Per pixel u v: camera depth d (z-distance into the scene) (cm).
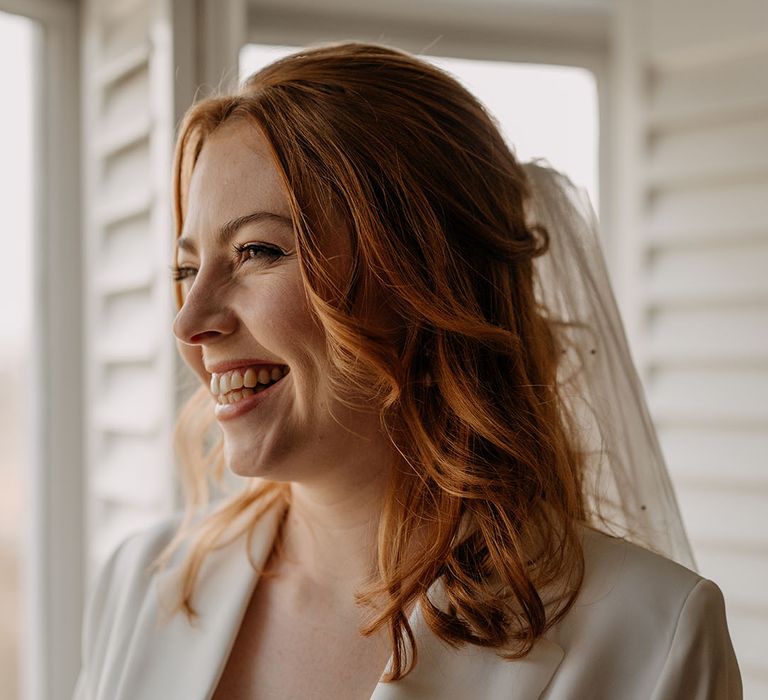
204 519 123
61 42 159
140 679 109
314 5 158
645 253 168
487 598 97
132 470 153
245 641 108
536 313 114
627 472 119
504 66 169
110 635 122
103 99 155
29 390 162
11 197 160
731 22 157
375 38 161
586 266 121
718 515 164
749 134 159
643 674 94
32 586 163
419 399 102
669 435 168
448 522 99
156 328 146
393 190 100
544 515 103
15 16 155
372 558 103
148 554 122
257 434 97
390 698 93
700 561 165
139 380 152
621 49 168
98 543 157
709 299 164
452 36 164
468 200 105
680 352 166
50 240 160
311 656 104
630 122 167
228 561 114
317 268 95
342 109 99
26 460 163
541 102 172
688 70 163
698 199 165
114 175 155
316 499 104
